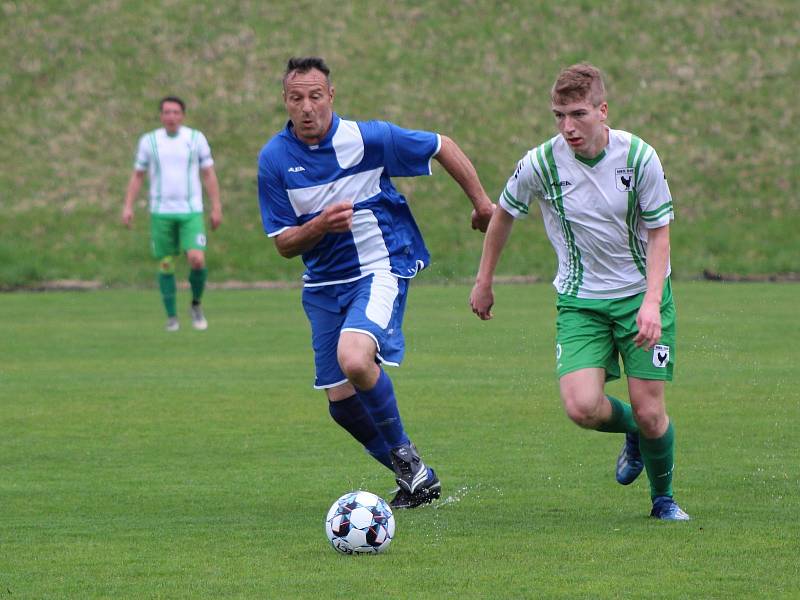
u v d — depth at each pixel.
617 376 21.44
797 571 16.52
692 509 21.19
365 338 21.38
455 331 53.75
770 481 23.67
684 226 93.81
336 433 30.34
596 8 118.19
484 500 22.27
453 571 16.69
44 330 56.12
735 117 106.44
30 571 17.00
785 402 34.19
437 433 29.88
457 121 104.19
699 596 15.24
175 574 16.73
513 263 88.75
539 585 15.85
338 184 22.23
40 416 32.97
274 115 105.44
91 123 103.62
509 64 111.19
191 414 33.25
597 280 20.64
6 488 23.78
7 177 97.50
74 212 93.94
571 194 20.30
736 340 49.12
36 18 113.25
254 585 16.05
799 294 70.62
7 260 86.94
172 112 54.69
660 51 113.44
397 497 21.80
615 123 104.75
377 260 22.55
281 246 21.98
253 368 42.94
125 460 26.86
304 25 114.88
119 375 41.22
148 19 114.19
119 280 85.62
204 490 23.55
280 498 22.77
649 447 20.34
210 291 79.25
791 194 98.12
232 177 98.69
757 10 118.88
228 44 112.06
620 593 15.40
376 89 106.75
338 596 15.38
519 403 34.72
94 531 19.77
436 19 116.19
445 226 93.56
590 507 21.52
